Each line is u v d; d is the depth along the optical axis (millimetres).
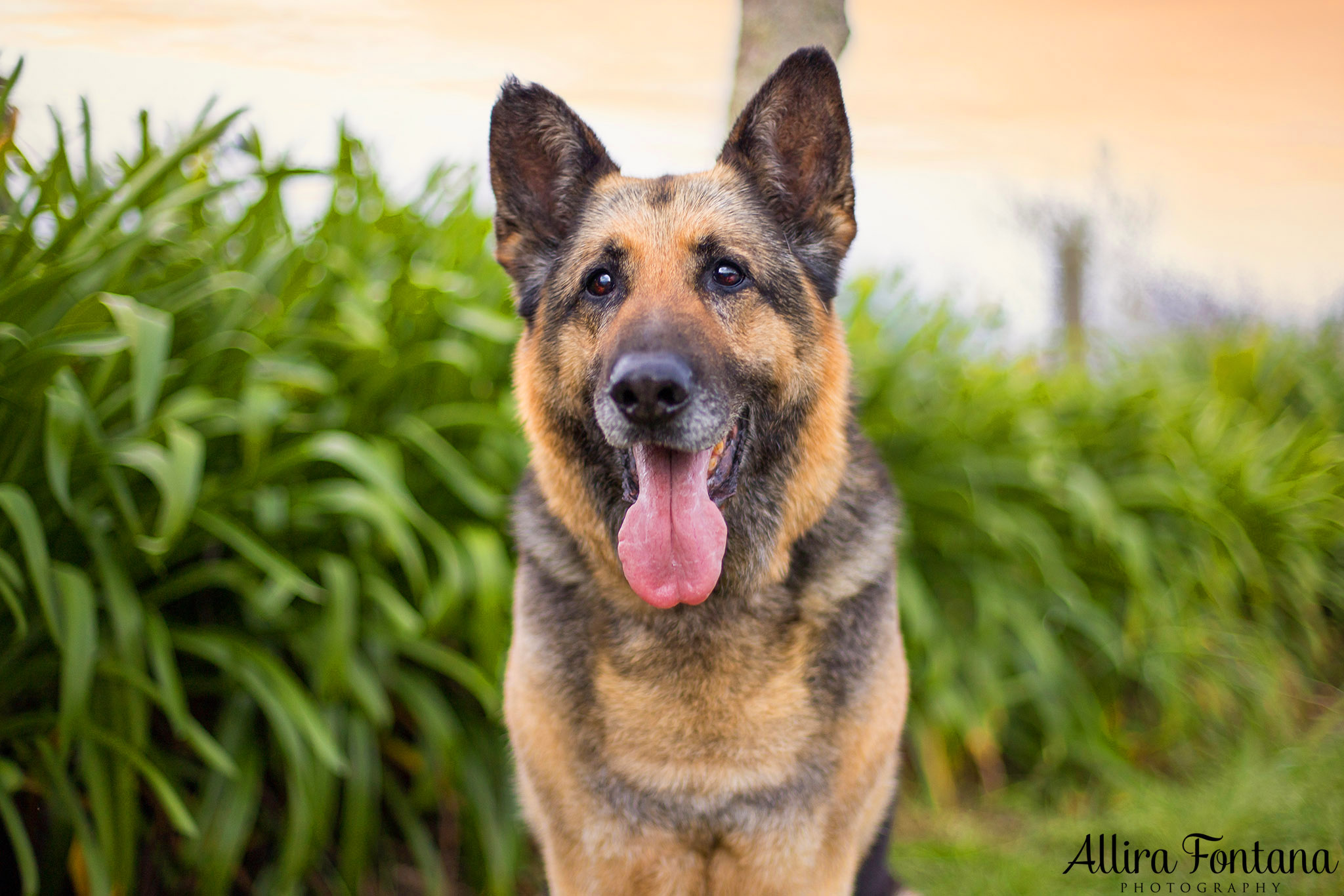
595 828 2373
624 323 2357
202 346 3145
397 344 3666
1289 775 4062
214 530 2887
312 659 3070
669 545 2316
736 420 2396
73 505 2873
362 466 2988
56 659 2865
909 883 3496
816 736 2367
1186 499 4793
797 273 2639
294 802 2834
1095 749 4219
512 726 2535
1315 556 5375
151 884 3068
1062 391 5641
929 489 4434
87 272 2953
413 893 3344
